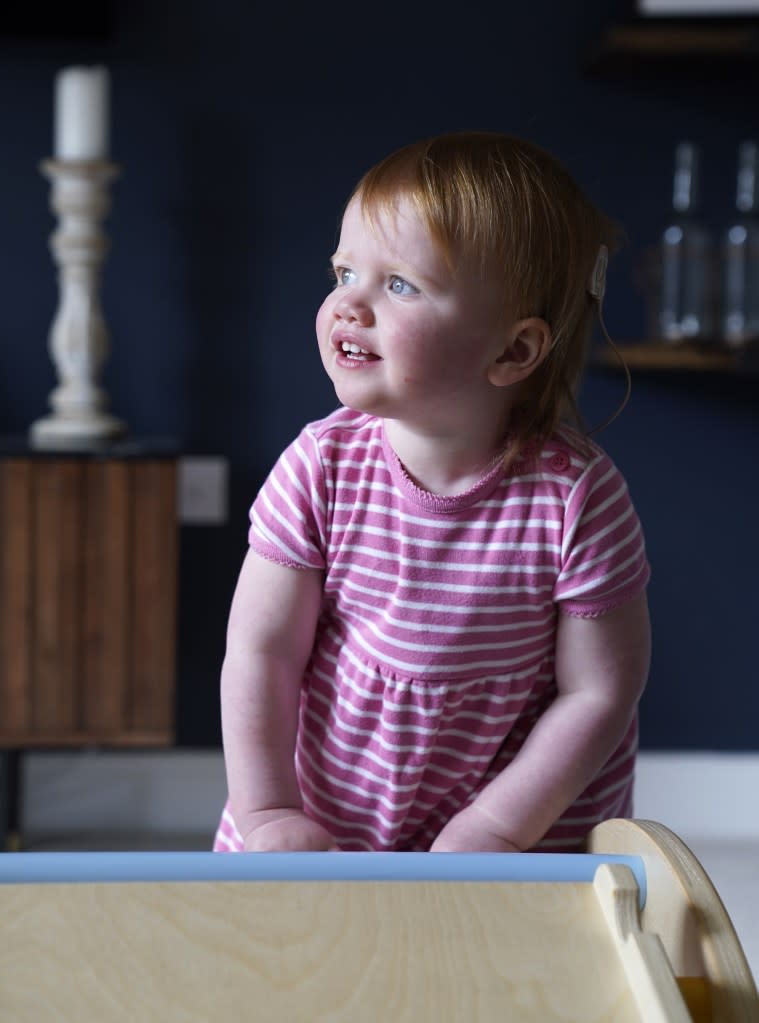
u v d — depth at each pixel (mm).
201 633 2637
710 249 2518
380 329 839
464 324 839
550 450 918
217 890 674
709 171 2631
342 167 2592
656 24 2449
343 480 933
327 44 2570
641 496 2686
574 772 921
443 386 850
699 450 2684
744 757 2725
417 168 847
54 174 2385
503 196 842
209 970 626
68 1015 597
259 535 954
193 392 2611
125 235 2574
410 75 2584
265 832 887
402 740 956
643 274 2631
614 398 2666
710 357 2414
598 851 800
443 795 995
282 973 627
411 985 625
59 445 2328
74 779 2648
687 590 2707
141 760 2654
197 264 2592
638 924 657
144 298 2590
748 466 2691
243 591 968
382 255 835
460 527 917
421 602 925
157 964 626
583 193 925
